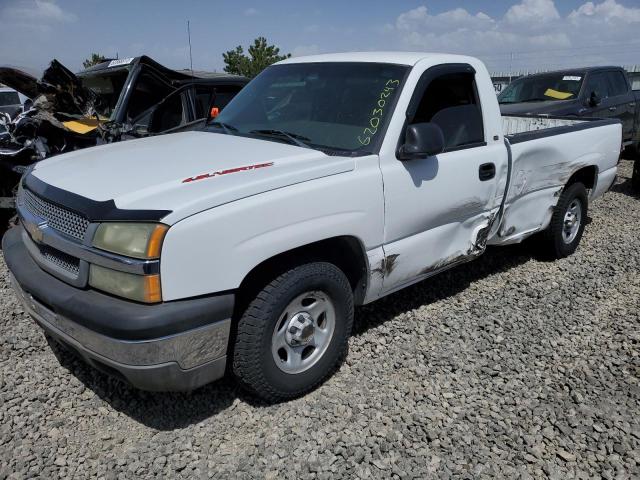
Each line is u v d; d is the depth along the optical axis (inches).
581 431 120.3
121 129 252.5
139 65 262.7
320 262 125.6
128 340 100.8
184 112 280.2
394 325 163.5
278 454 111.3
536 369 144.1
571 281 202.4
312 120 150.0
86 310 103.9
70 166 132.3
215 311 106.4
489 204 170.1
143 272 99.9
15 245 133.3
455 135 158.1
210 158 130.0
